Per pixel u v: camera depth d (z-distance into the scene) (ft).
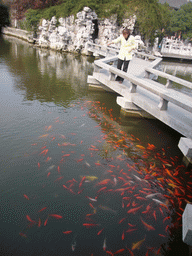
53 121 15.94
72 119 16.70
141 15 66.95
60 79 29.19
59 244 7.03
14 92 21.71
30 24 72.28
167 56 82.53
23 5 85.81
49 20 65.41
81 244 7.10
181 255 7.11
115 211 8.58
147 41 72.79
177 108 16.43
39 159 11.36
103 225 7.90
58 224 7.75
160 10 72.18
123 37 20.44
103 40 63.36
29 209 8.28
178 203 9.46
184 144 12.66
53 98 21.13
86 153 12.41
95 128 15.75
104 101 22.21
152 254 7.00
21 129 14.25
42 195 9.02
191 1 107.45
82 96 22.91
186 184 10.96
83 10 57.82
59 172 10.52
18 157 11.36
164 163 12.57
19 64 36.40
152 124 18.15
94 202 8.91
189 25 106.83
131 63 37.52
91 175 10.56
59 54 56.13
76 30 60.90
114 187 9.91
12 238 7.10
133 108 19.12
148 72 26.20
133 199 9.32
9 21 101.86
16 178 9.84
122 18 64.23
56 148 12.54
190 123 13.53
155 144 14.76
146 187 10.23
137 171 11.41
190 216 7.58
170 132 16.97
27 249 6.79
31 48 60.64
